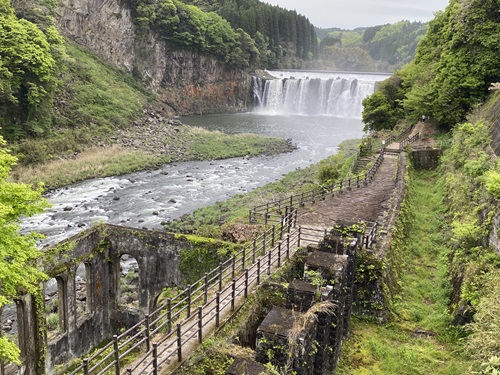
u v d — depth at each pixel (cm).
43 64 4647
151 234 1861
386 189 2845
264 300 1342
